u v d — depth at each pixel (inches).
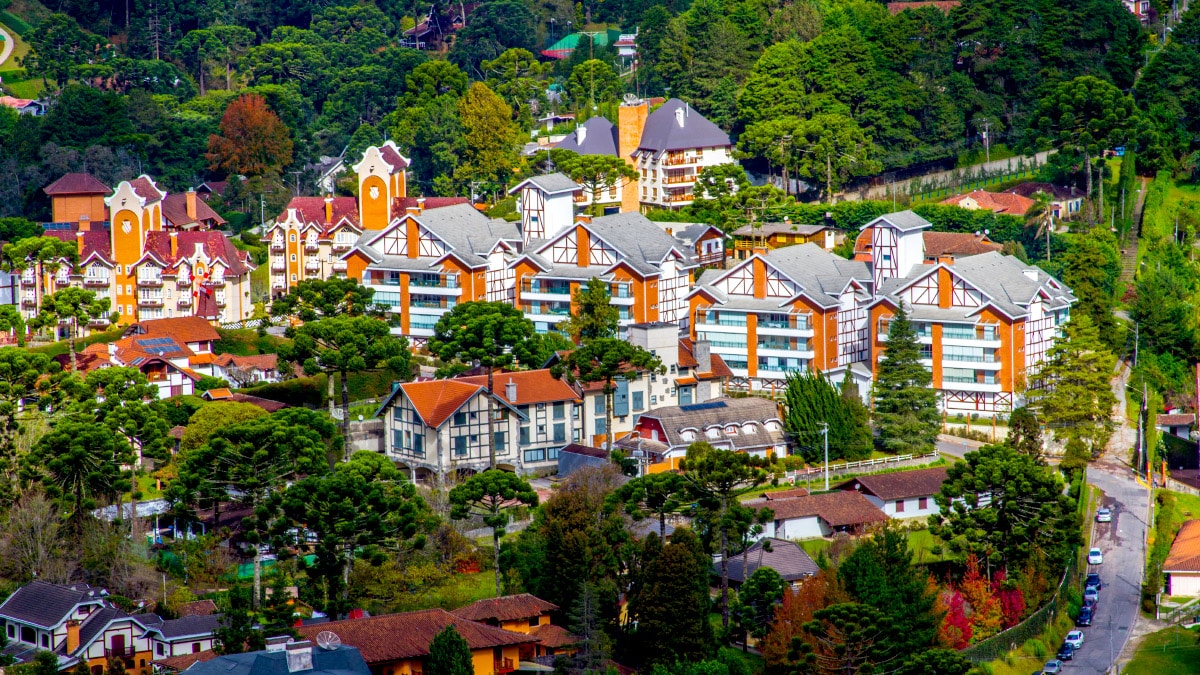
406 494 6717.5
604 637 5757.9
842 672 5772.6
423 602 6284.5
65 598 6082.7
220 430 7027.6
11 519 6628.9
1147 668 6520.7
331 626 5625.0
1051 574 6929.1
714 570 6609.3
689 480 6486.2
